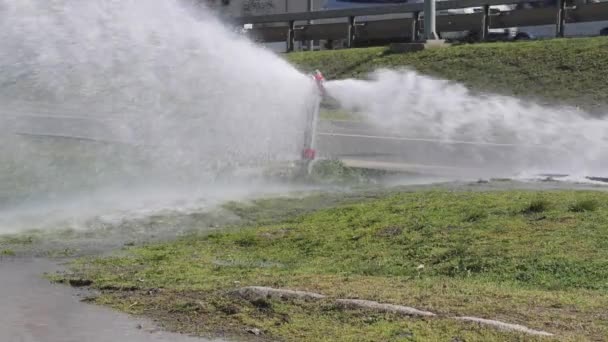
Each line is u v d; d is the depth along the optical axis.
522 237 12.62
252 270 12.05
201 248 13.71
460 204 15.12
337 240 13.56
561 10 37.78
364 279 11.20
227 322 9.66
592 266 11.20
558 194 15.86
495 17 39.97
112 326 9.66
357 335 8.94
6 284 11.56
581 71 31.62
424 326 9.02
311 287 10.71
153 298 10.70
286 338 9.05
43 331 9.52
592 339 8.53
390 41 43.25
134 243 14.27
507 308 9.62
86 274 12.09
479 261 11.76
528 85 31.20
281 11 51.03
